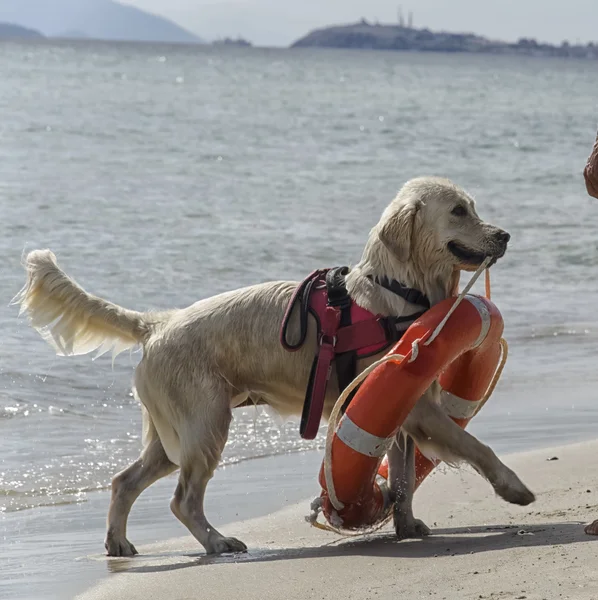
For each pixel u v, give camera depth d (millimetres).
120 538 6066
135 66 112875
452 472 7488
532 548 4859
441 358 5609
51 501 7098
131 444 8414
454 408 6320
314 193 22391
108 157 27625
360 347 5949
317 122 42844
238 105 52531
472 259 5922
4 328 11539
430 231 5922
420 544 5469
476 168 28594
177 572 5242
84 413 9164
